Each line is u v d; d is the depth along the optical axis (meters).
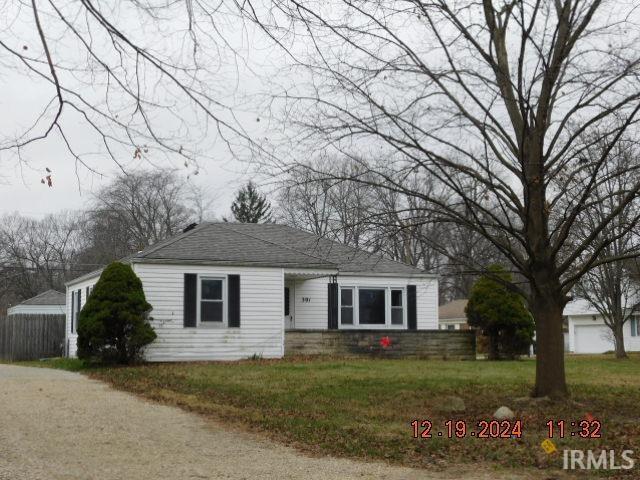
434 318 25.77
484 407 11.02
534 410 10.57
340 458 7.79
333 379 14.91
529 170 10.71
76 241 56.84
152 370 16.80
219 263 20.83
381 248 12.38
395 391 13.02
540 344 11.36
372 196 17.16
